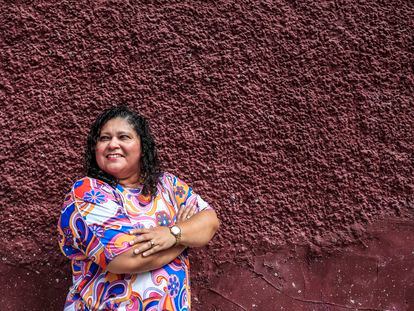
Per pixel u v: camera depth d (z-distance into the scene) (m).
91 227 1.37
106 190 1.45
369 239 1.95
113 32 1.97
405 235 1.97
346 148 2.00
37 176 1.83
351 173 1.99
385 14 2.12
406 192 2.01
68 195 1.45
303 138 1.98
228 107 1.97
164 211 1.52
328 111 2.02
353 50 2.08
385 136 2.03
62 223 1.43
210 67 1.99
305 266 1.92
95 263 1.45
